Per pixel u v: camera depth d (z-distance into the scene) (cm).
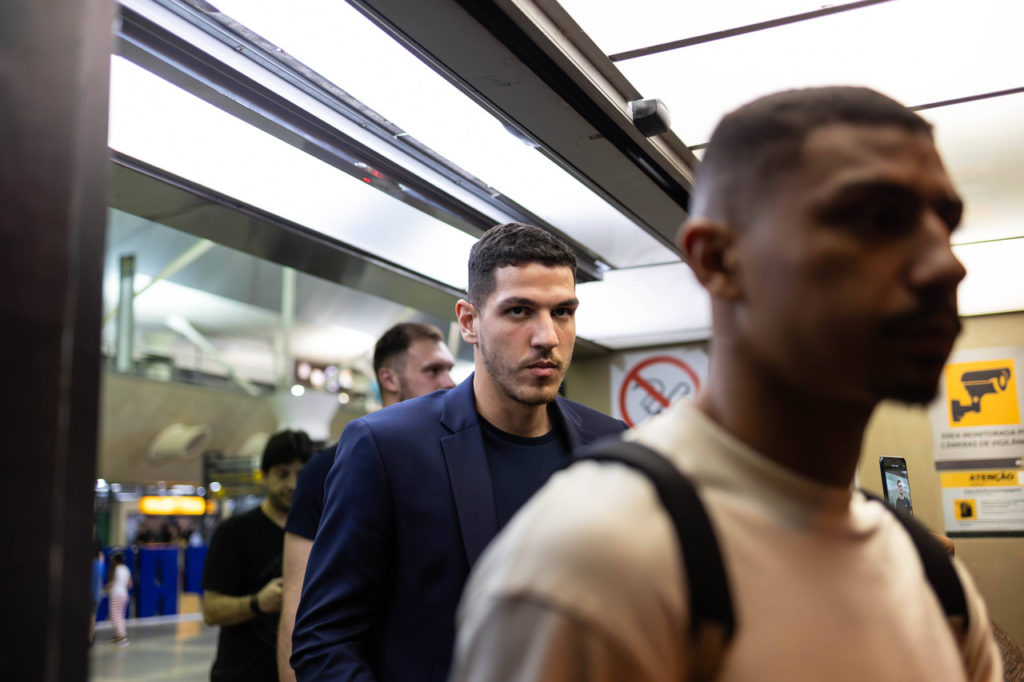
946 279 55
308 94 214
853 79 230
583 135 234
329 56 197
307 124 223
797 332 58
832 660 60
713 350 66
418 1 173
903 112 60
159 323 2517
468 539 169
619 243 330
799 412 62
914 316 55
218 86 199
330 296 2103
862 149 57
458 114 224
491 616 57
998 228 343
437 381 304
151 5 179
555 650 54
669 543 57
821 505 64
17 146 70
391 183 255
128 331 2252
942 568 75
